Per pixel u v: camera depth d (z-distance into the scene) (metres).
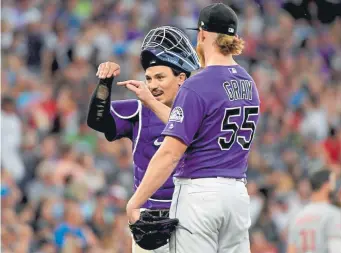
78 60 56.19
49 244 34.09
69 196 36.69
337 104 60.91
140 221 16.36
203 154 16.59
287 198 43.84
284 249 40.59
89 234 35.28
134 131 18.95
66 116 48.91
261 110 56.75
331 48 69.62
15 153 43.66
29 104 49.22
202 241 16.56
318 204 24.45
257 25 68.81
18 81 51.47
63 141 46.72
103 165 44.34
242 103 16.80
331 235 24.05
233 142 16.75
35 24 58.97
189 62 18.27
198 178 16.58
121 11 64.00
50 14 61.81
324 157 52.69
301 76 63.59
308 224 24.30
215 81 16.66
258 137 53.00
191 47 18.42
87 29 60.66
